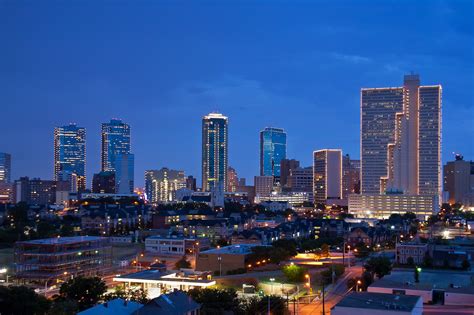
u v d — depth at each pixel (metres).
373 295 146.50
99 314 135.25
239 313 155.12
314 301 184.25
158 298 142.62
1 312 148.88
